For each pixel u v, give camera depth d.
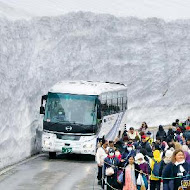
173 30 73.50
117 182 26.30
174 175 21.30
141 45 69.75
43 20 56.16
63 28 58.09
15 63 40.47
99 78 64.12
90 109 40.81
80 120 40.62
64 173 35.28
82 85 42.25
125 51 67.81
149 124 69.31
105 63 65.06
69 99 41.16
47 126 41.06
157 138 33.81
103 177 29.17
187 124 48.97
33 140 43.88
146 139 32.56
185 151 25.75
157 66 70.81
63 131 40.62
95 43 63.72
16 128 39.66
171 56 72.50
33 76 45.44
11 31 41.09
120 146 31.36
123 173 25.38
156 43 71.38
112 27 66.81
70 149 40.41
